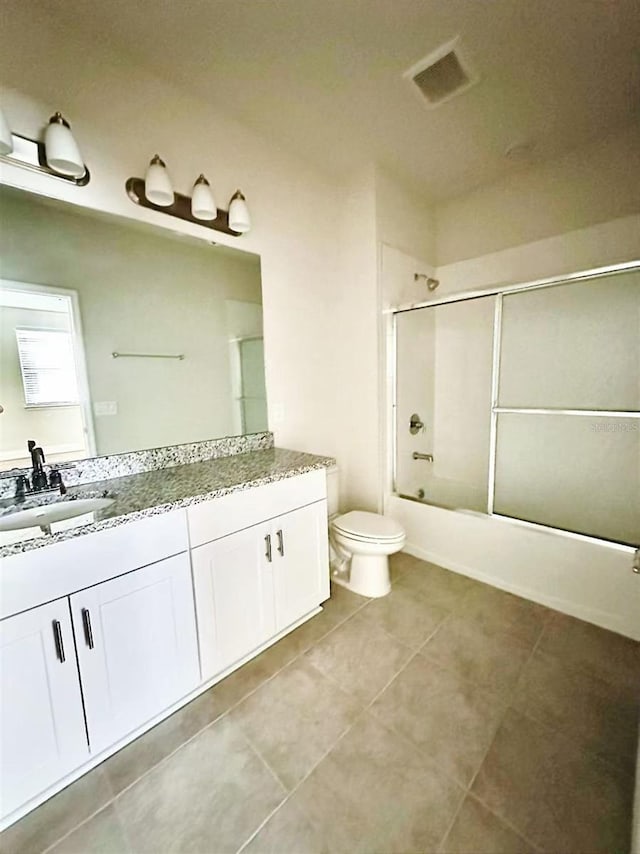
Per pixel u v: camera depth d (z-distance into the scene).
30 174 1.30
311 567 1.77
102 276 1.52
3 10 1.21
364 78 1.60
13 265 1.31
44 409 1.40
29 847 0.93
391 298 2.43
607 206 2.08
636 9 1.31
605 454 2.16
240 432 2.05
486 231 2.56
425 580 2.13
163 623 1.24
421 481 2.84
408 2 1.27
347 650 1.58
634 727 1.21
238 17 1.32
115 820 0.98
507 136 2.00
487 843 0.91
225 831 0.95
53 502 1.28
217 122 1.79
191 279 1.79
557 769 1.08
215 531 1.37
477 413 2.74
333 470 2.46
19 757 0.97
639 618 1.60
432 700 1.33
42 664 0.99
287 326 2.23
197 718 1.28
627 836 0.91
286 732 1.22
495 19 1.34
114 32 1.37
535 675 1.43
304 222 2.25
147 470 1.67
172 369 1.76
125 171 1.52
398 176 2.38
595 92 1.70
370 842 0.92
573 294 2.22
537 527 1.91
